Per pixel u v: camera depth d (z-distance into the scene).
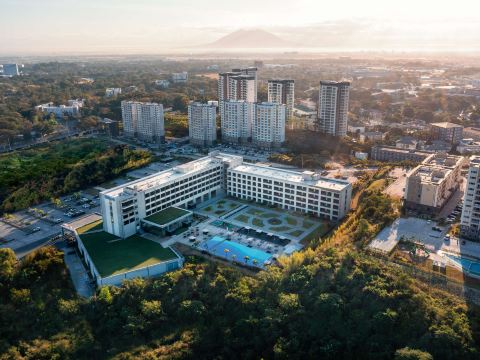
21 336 191.38
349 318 186.25
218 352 185.00
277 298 199.62
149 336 190.88
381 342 174.88
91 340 186.50
